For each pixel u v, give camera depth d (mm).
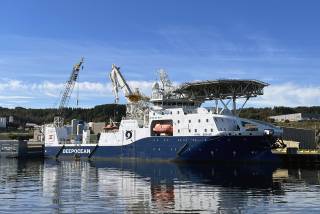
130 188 43656
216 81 80750
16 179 53906
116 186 45406
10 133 173250
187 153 76188
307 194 38625
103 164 79438
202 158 75000
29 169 70938
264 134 71750
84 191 41562
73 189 43094
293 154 73500
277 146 75625
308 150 85562
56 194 39531
